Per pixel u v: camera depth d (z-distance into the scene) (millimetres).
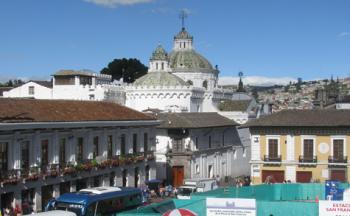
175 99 92438
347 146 63438
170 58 112500
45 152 48094
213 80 112688
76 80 100125
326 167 63938
